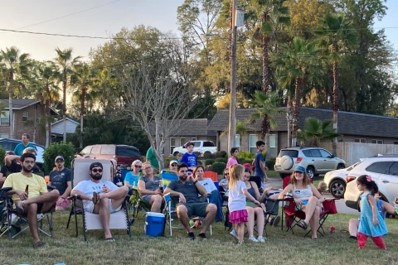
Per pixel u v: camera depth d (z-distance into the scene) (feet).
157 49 176.14
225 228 36.14
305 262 27.30
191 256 27.68
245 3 115.96
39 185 31.81
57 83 175.83
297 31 145.18
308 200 34.65
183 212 32.55
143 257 26.89
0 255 26.14
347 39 108.99
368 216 31.24
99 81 168.66
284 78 110.01
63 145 72.49
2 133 175.94
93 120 154.81
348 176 51.78
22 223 32.58
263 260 27.43
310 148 93.30
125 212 32.65
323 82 144.66
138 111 103.86
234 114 72.18
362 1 167.22
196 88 121.19
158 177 44.24
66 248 28.27
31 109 180.34
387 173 50.29
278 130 125.70
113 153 92.94
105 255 26.86
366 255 29.53
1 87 190.60
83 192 31.91
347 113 134.51
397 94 182.09
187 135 157.79
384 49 171.63
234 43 72.49
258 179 39.04
